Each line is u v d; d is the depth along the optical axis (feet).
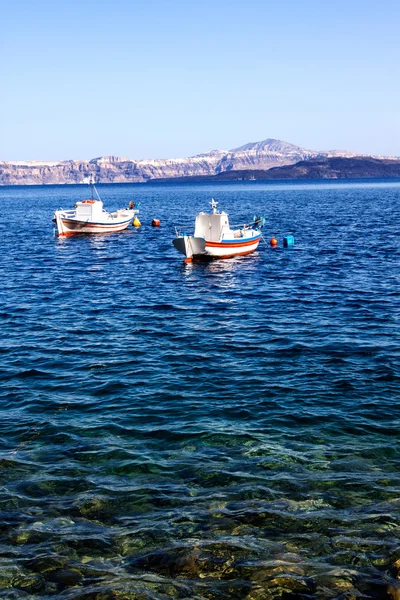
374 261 143.54
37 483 41.04
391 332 78.84
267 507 37.76
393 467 42.91
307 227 240.94
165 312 92.94
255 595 30.14
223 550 33.58
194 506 38.01
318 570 31.94
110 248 180.75
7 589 30.71
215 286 114.93
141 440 47.83
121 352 71.67
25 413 53.47
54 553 33.53
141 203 495.82
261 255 158.61
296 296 104.01
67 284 118.32
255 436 48.29
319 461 43.93
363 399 55.88
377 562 32.50
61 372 64.64
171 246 184.44
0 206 467.52
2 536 35.04
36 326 84.28
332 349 71.72
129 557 33.17
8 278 125.29
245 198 577.02
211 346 73.97
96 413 53.42
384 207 374.02
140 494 39.55
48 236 218.38
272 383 60.54
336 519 36.42
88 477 41.88
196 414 52.95
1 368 65.98
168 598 30.04
